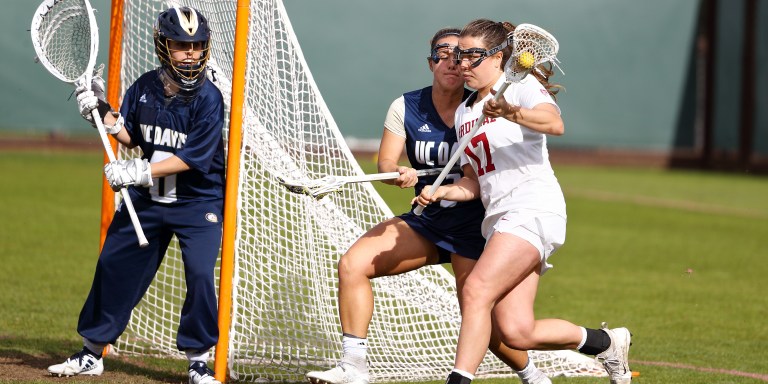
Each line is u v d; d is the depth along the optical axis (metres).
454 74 17.27
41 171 58.31
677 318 27.30
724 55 86.19
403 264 17.45
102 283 17.91
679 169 87.12
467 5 78.88
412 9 77.69
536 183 16.19
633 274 34.88
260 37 19.09
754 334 25.38
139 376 18.67
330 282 20.19
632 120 84.75
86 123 69.38
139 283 18.00
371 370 20.14
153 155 17.50
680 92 85.38
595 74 83.75
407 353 20.89
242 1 17.39
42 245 34.69
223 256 17.55
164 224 17.59
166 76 17.09
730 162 87.06
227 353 17.97
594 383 19.78
